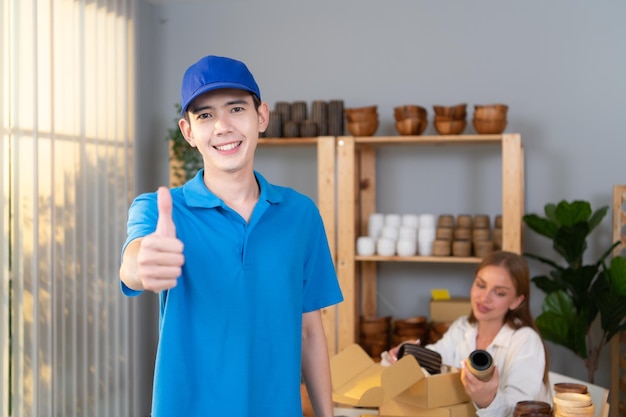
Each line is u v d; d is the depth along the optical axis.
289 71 4.97
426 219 4.49
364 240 4.45
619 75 4.55
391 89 4.83
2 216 3.32
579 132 4.60
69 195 3.84
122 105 4.36
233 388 1.38
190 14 5.09
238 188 1.46
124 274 1.28
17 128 3.40
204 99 1.40
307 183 5.01
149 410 4.93
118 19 4.36
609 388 4.57
